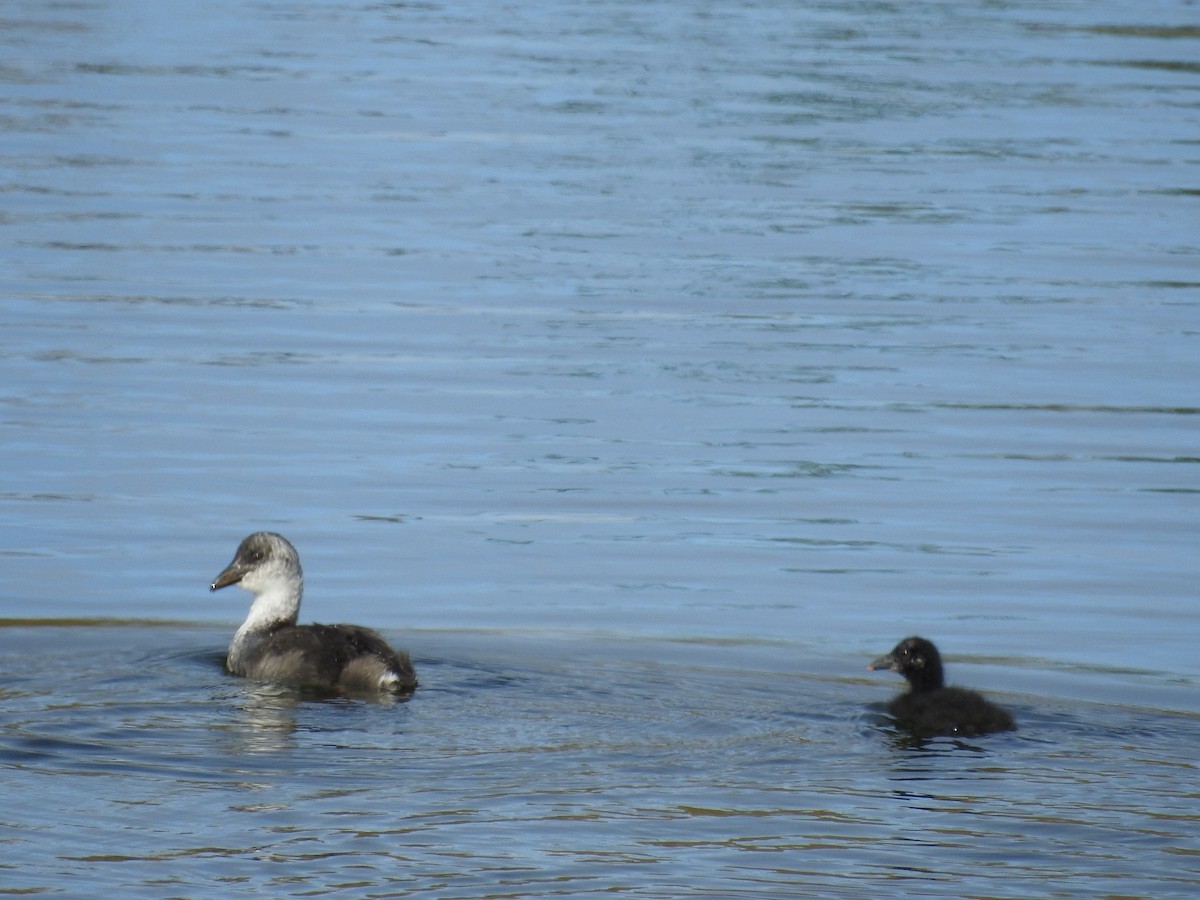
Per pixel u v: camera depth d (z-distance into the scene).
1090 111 40.19
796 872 10.07
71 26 48.03
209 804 10.82
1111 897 9.83
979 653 15.43
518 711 12.88
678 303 26.41
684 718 12.84
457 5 53.69
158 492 18.92
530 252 28.92
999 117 39.50
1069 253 29.50
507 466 19.98
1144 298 27.05
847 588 16.97
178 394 21.91
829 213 31.81
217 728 12.24
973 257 29.19
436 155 35.50
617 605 16.39
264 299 25.95
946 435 21.27
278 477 19.45
